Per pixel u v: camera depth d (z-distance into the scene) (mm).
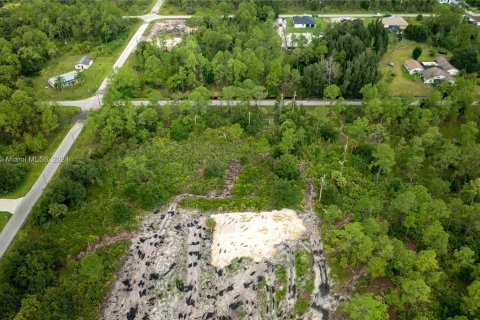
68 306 64500
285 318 67062
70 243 77000
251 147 100500
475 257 73438
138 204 85688
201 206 85062
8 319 63469
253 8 165750
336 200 85375
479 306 62438
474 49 135500
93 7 164375
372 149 97062
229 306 68000
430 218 75062
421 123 99812
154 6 193250
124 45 155000
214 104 118062
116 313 66938
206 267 73312
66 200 84938
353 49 131375
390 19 169875
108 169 93750
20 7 168125
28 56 133500
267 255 75125
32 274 67875
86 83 129500
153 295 69438
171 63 133000
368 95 109625
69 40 156875
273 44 137000
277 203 84312
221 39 139000
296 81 121000
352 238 70438
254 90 109812
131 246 77375
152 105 111562
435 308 66938
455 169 94375
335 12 185500
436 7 164250
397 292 68750
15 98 105438
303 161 97000
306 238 78625
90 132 99938
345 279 72312
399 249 69875
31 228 80188
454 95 109375
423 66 137750
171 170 93125
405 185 88375
